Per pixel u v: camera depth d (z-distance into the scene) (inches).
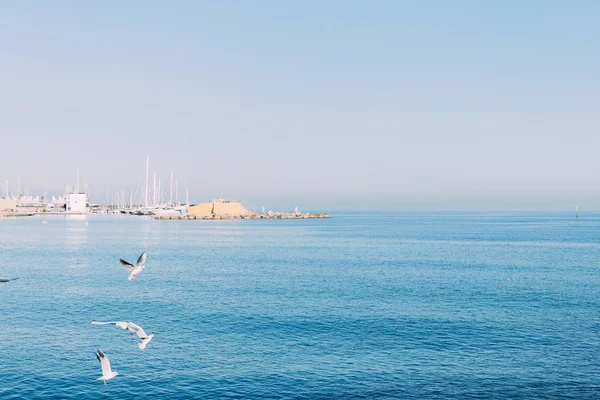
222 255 4906.5
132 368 1572.3
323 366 1590.8
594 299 2586.1
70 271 3686.0
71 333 1941.4
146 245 6053.2
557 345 1792.6
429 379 1489.9
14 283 3112.7
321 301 2532.0
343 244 6323.8
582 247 5885.8
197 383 1460.4
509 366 1589.6
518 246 6048.2
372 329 1993.1
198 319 2156.7
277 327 2026.3
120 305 2440.9
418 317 2187.5
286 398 1366.9
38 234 7810.0
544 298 2618.1
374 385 1448.1
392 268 3882.9
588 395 1384.1
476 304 2458.2
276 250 5472.4
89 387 1429.6
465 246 6048.2
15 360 1635.1
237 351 1728.6
